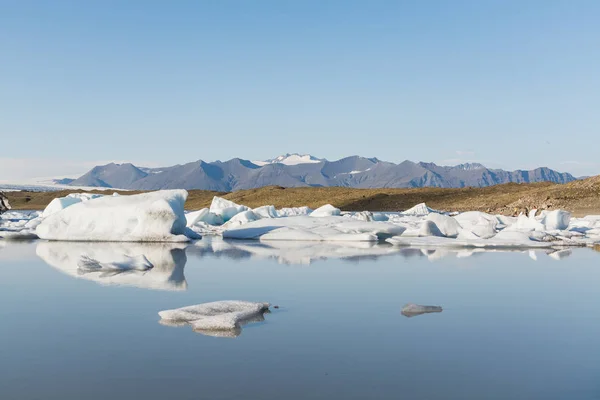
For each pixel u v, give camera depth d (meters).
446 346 6.32
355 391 4.92
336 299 8.98
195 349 6.11
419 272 12.23
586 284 10.73
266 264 13.50
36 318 7.57
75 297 9.09
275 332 6.84
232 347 6.20
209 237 23.58
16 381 5.14
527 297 9.30
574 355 6.02
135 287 10.07
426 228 21.86
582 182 53.81
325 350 6.10
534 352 6.13
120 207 21.11
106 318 7.57
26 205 100.12
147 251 16.84
